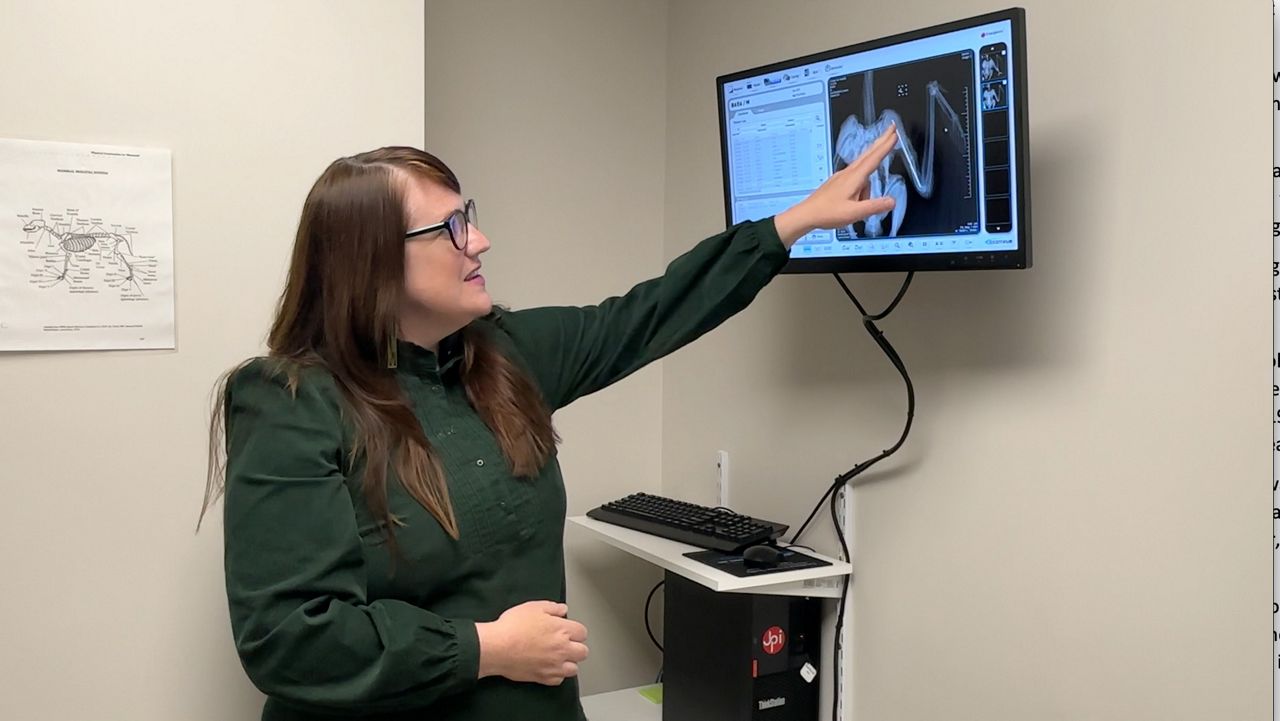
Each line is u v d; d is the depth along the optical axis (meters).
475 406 1.32
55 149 1.56
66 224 1.57
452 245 1.24
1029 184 1.42
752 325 2.24
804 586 1.90
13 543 1.55
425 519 1.19
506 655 1.15
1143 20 1.42
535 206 2.41
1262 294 1.27
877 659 1.88
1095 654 1.48
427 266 1.23
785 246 1.55
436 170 1.27
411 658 1.08
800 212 1.54
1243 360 1.29
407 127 1.81
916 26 1.79
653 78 2.56
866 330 1.91
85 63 1.58
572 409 2.49
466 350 1.34
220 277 1.68
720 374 2.37
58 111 1.57
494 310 1.50
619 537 2.09
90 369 1.60
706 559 1.89
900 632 1.83
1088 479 1.49
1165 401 1.39
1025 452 1.59
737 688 1.90
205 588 1.68
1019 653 1.60
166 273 1.64
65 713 1.59
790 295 2.12
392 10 1.80
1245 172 1.29
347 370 1.22
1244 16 1.29
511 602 1.27
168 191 1.64
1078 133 1.51
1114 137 1.46
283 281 1.72
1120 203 1.45
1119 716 1.45
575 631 1.22
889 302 1.85
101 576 1.61
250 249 1.70
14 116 1.54
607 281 2.52
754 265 1.55
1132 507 1.43
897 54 1.54
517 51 2.38
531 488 1.30
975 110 1.45
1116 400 1.45
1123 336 1.44
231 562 1.12
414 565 1.18
